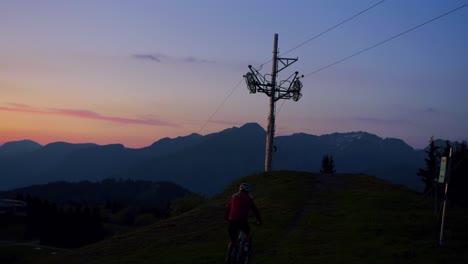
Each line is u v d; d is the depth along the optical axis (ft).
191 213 88.84
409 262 47.96
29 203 401.49
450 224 66.80
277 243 60.13
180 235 70.49
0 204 407.64
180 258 54.85
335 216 76.28
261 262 50.06
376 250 53.36
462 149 150.41
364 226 65.87
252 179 132.98
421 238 59.26
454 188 126.62
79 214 322.14
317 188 110.11
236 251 43.14
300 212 81.56
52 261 65.16
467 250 53.11
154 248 63.26
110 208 444.55
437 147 182.80
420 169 184.44
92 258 62.18
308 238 61.21
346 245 56.54
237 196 44.09
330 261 49.06
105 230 329.93
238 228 43.37
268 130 159.84
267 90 159.84
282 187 111.24
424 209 80.79
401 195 94.63
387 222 68.13
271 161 159.22
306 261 49.34
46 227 305.94
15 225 355.77
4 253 218.38
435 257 49.75
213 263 51.13
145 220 307.37
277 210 83.25
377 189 108.06
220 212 86.89
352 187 112.47
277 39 161.99
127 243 68.80
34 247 257.96
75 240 302.45
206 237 67.46
